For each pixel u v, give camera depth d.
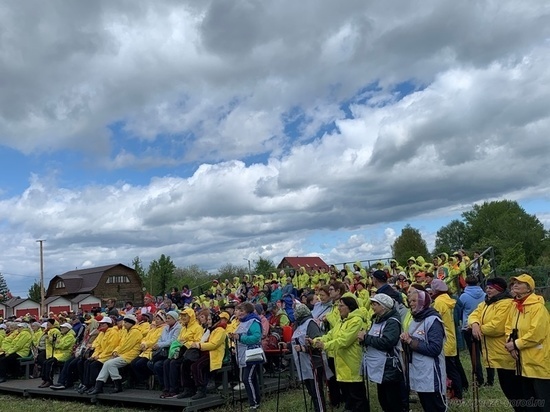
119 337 12.14
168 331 11.05
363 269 20.31
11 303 51.94
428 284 12.63
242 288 22.72
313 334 8.20
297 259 66.56
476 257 16.36
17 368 15.81
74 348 13.77
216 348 9.91
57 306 54.25
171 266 55.47
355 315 7.40
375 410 8.63
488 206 83.06
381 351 6.84
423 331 6.36
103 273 60.56
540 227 77.31
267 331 11.68
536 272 37.03
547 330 5.98
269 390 10.79
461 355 13.05
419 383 6.32
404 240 77.00
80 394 11.95
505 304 6.81
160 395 10.52
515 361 6.34
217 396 10.02
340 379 7.46
